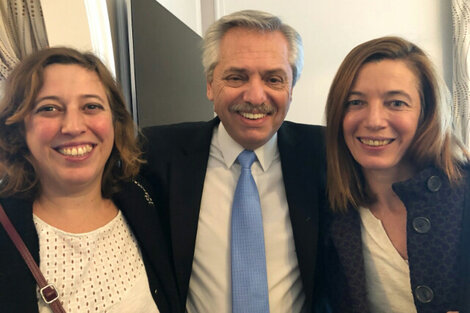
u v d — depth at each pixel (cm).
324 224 123
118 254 108
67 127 95
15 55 141
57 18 154
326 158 124
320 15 370
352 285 109
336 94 112
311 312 124
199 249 127
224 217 128
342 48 368
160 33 242
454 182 104
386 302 111
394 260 109
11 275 89
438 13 345
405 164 114
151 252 115
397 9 354
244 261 120
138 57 207
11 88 97
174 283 119
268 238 127
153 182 135
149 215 120
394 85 102
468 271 96
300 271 123
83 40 160
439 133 105
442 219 101
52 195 104
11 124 97
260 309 118
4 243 92
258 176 133
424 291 100
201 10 393
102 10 176
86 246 101
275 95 126
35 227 98
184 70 291
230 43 127
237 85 127
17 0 144
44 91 95
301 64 138
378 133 104
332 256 120
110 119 107
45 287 91
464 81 319
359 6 361
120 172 121
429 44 349
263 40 125
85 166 101
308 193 127
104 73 108
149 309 108
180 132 147
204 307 125
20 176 101
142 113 211
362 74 106
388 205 114
